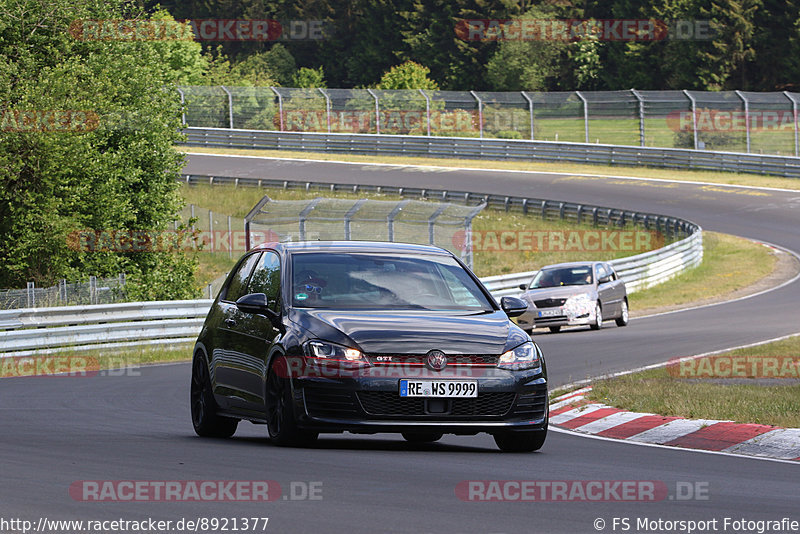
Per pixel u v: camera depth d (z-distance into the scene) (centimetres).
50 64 11456
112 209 11375
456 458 3125
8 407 4862
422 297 3491
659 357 6869
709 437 3809
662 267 13488
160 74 12712
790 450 3516
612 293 9856
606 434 4116
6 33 11344
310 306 3381
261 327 3444
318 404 3150
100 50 11950
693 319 9950
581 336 8888
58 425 4094
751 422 3975
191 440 3566
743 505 2400
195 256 12900
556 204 18200
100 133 11612
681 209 18800
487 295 3597
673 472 2970
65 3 11488
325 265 3553
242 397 3528
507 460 3130
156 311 8475
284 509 2203
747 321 9375
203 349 3831
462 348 3197
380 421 3117
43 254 10950
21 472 2673
